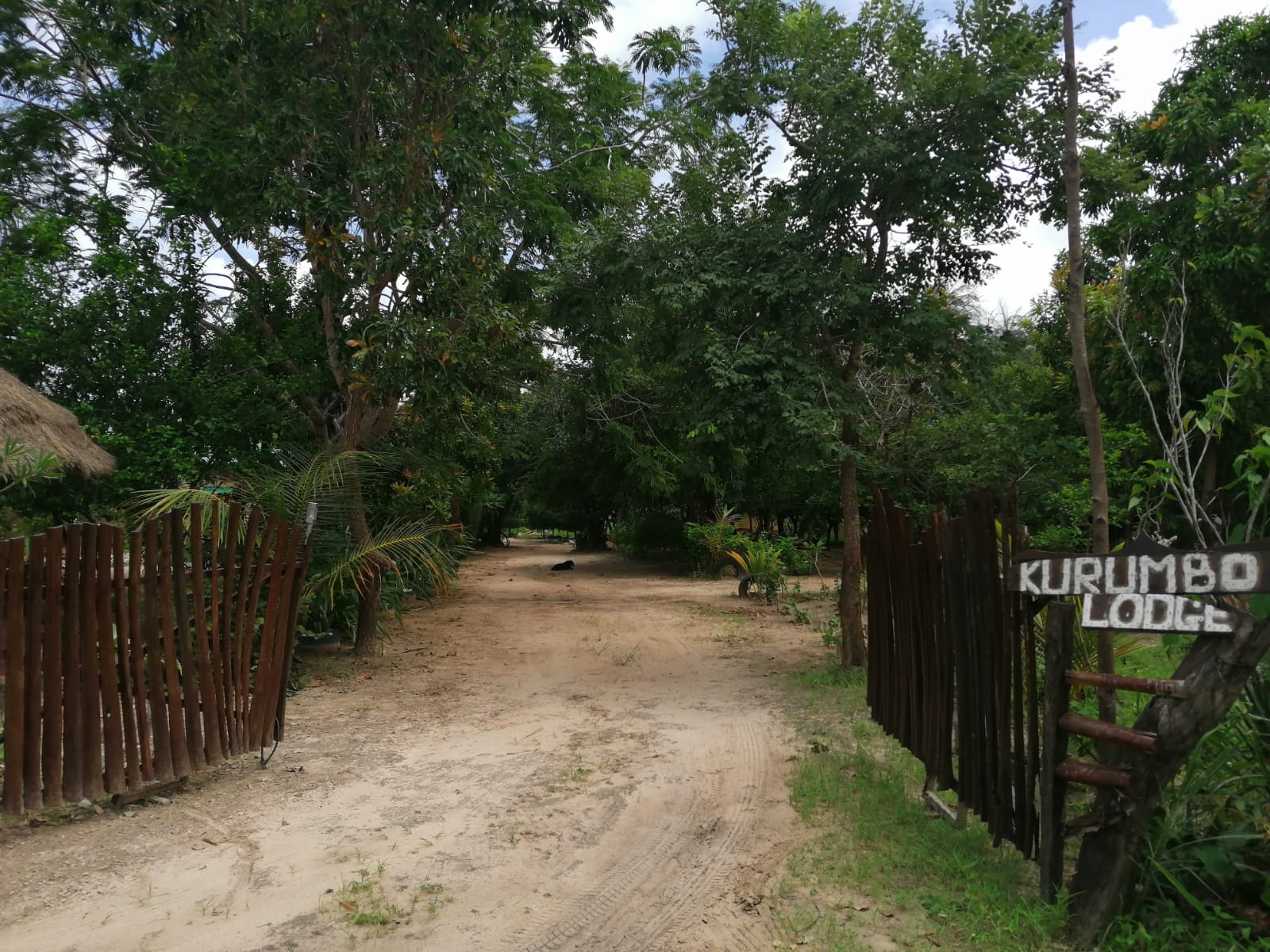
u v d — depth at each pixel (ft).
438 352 29.50
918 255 29.43
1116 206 27.45
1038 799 12.71
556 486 91.66
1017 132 25.75
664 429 67.31
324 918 12.03
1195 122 33.60
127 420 36.32
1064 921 10.93
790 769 18.65
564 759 19.67
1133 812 10.53
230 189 35.19
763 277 27.09
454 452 47.29
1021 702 12.30
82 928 11.69
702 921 11.93
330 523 29.58
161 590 16.22
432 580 36.55
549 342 46.80
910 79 26.84
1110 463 31.94
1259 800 11.81
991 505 12.76
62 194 43.04
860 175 27.02
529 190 40.98
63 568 14.57
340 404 46.88
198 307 40.86
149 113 41.96
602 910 12.32
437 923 11.93
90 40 39.52
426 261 29.37
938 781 14.78
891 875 13.03
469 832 15.23
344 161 32.68
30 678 14.05
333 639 34.91
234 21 32.42
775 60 28.91
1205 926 10.44
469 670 30.96
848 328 28.58
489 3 30.30
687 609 49.85
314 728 22.41
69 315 36.09
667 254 28.81
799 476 62.03
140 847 14.37
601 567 89.35
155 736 16.08
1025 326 46.75
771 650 35.17
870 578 19.44
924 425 32.71
